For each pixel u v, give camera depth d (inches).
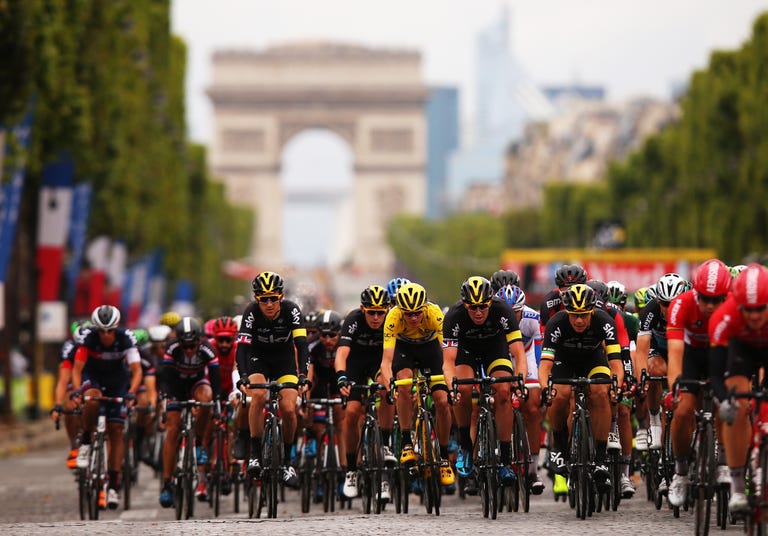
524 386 1978.3
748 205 7755.9
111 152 6496.1
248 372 2094.0
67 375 2397.9
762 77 7721.5
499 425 1995.6
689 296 1727.4
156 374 2714.1
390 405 2146.9
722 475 1717.5
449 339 2030.0
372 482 2166.6
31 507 2679.6
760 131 7711.6
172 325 2790.4
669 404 1999.3
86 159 6166.3
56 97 5300.2
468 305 1958.7
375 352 2206.0
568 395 1984.5
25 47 4626.0
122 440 2404.0
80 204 6013.8
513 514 2064.5
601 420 1955.0
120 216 6988.2
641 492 2637.8
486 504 1975.9
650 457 2255.2
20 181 4633.4
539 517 1984.5
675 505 1868.8
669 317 1740.9
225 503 2689.5
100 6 6348.4
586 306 1914.4
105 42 6392.7
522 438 2012.8
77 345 2400.3
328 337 2381.9
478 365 2098.9
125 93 7618.1
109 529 1777.8
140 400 2923.2
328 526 1803.6
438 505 2071.9
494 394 2004.2
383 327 2117.4
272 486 2065.7
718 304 1654.8
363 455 2188.7
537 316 2326.5
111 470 2406.5
